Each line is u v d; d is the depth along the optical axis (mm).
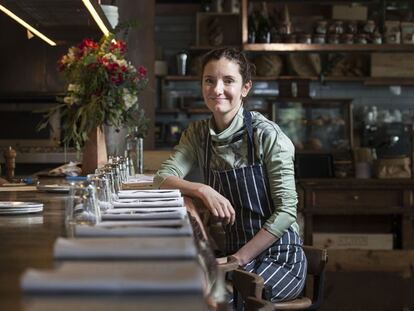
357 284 5230
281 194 2971
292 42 7828
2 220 2430
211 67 3072
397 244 7430
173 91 8391
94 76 4559
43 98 7629
